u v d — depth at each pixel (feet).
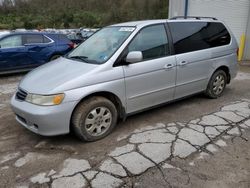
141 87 13.47
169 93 14.93
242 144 11.93
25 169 10.36
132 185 9.31
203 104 17.01
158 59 13.98
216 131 13.16
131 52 12.50
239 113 15.40
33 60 29.17
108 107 12.51
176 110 15.99
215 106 16.63
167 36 14.62
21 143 12.42
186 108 16.31
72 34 68.49
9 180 9.73
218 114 15.29
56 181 9.59
